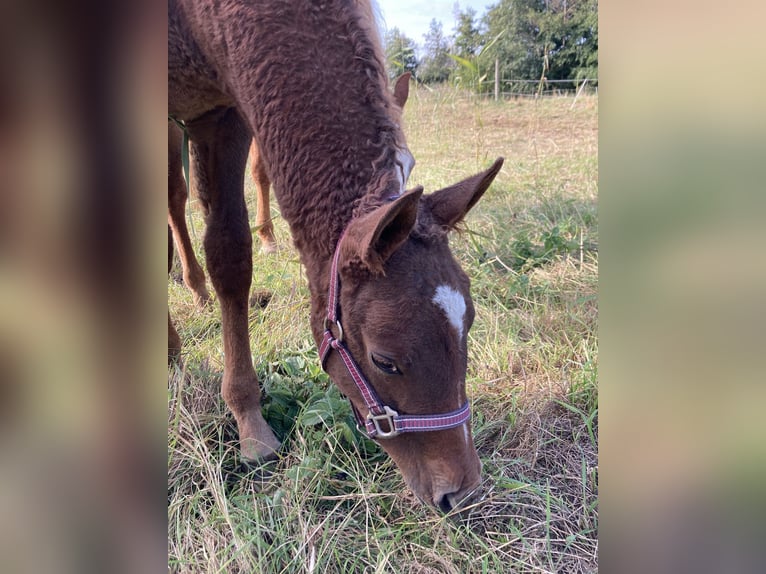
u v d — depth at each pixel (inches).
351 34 78.4
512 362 120.3
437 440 72.7
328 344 75.0
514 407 106.1
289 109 77.5
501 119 314.5
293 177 77.4
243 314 105.0
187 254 153.5
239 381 102.7
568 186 219.8
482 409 108.3
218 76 93.7
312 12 79.3
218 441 101.4
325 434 96.9
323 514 88.0
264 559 78.1
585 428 105.4
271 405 108.0
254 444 99.5
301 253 80.7
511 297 145.1
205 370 118.0
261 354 122.8
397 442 76.6
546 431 103.0
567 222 181.0
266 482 94.0
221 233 104.4
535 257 165.0
